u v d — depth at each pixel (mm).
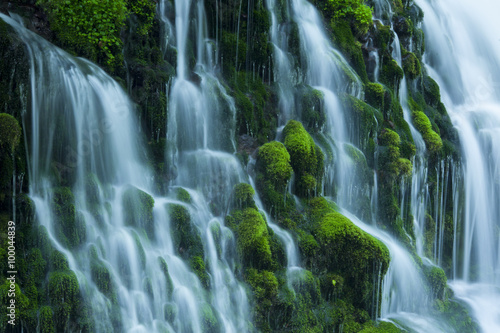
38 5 11781
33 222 9789
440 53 22391
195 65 14328
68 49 11844
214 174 12766
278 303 11625
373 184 15508
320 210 13508
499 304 16094
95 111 11344
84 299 9562
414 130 17703
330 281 12633
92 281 9836
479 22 24938
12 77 10273
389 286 13773
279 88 15195
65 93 10883
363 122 15500
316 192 13984
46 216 9953
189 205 11914
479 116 20656
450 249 18203
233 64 14820
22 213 9719
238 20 14859
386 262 13016
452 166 18156
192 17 14469
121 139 11797
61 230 9961
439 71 22312
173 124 12891
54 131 10734
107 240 10414
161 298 10555
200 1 14625
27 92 10398
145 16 12992
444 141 18328
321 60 16219
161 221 11297
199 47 14602
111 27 12141
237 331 11164
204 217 12078
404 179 15852
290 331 11734
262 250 11828
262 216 12500
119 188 11289
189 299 10797
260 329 11508
